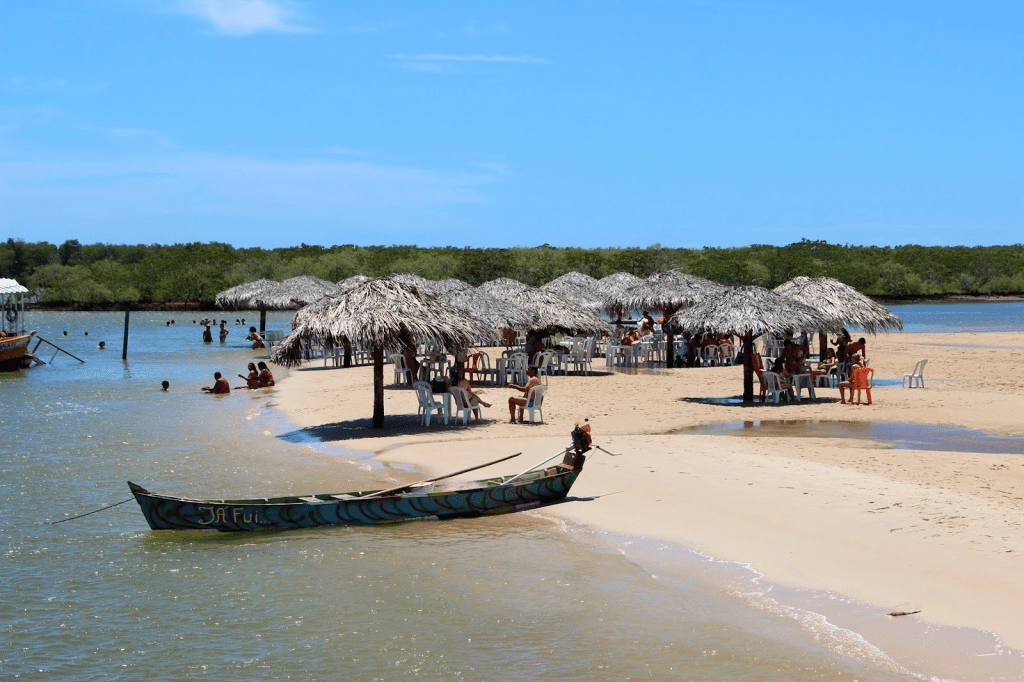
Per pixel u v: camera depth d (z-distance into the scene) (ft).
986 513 36.70
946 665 23.97
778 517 37.55
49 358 139.44
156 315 323.78
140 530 39.83
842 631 26.45
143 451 58.39
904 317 266.98
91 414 76.38
